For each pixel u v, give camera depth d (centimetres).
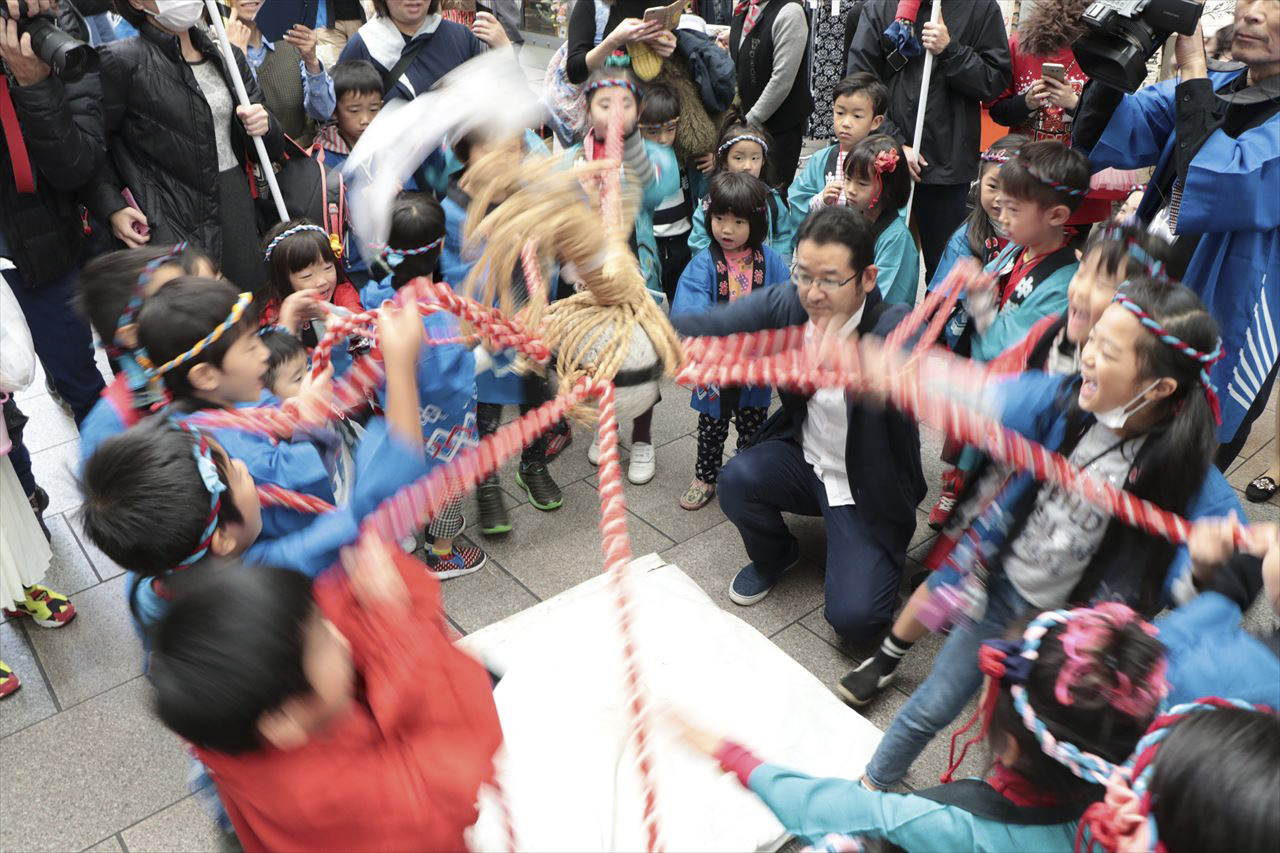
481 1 518
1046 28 322
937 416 151
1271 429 356
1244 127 257
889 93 382
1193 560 147
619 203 144
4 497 251
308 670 102
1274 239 254
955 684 191
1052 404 175
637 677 123
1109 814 93
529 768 218
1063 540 173
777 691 240
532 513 327
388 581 127
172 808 221
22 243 288
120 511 128
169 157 308
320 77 370
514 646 255
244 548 147
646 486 341
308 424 161
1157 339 148
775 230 353
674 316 240
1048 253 247
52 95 265
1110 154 280
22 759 233
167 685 100
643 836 204
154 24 297
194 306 161
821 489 261
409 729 120
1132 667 106
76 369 319
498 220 132
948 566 203
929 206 395
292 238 267
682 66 394
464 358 259
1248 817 82
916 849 120
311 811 107
